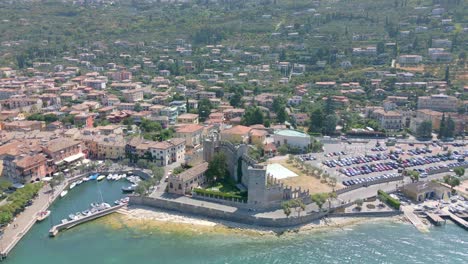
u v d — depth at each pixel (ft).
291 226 585.22
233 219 599.98
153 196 650.02
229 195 628.69
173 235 564.30
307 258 512.22
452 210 624.18
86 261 504.43
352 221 602.03
